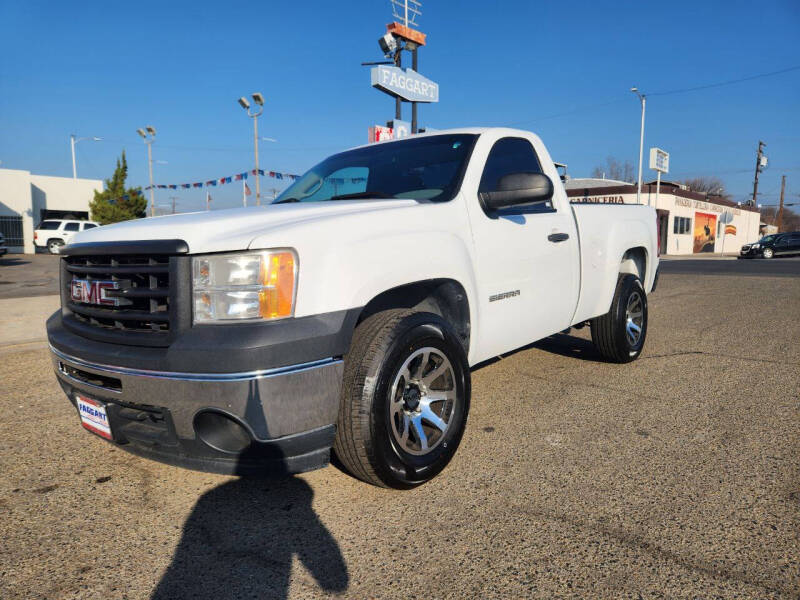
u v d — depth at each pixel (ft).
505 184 10.36
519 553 7.00
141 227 8.21
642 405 12.42
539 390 13.67
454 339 9.21
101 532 7.78
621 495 8.39
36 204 115.75
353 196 10.73
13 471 9.77
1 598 6.38
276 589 6.48
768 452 9.79
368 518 7.97
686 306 27.71
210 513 8.26
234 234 7.48
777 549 6.93
